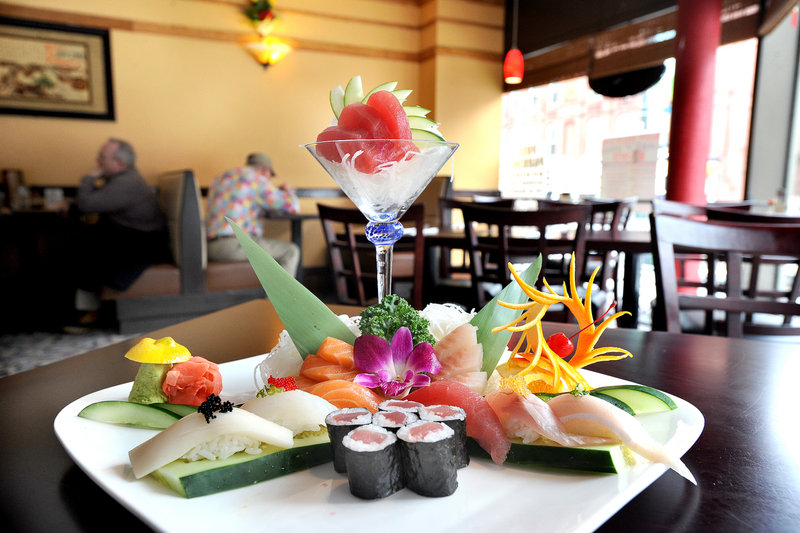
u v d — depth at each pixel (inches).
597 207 139.3
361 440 17.7
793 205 151.3
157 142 208.7
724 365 32.1
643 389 24.0
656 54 190.7
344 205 247.1
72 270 143.1
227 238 161.5
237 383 29.5
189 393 25.9
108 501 18.1
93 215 177.6
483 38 253.4
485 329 28.5
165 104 208.2
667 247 49.4
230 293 153.3
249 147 225.9
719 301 50.0
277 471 18.9
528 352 26.6
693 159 163.8
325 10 232.2
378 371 24.9
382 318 27.4
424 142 26.7
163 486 17.6
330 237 104.7
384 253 31.4
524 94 254.7
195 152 215.9
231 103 220.5
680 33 162.1
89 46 191.6
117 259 139.6
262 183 165.8
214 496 17.4
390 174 26.9
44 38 184.2
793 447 21.3
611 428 18.7
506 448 19.5
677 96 164.4
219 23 214.4
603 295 101.2
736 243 50.4
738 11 163.0
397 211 30.5
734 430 22.9
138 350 25.8
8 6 177.8
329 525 15.9
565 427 19.7
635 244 93.3
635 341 37.6
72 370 31.7
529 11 243.1
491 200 162.7
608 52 208.7
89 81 193.0
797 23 151.6
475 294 89.8
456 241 103.3
